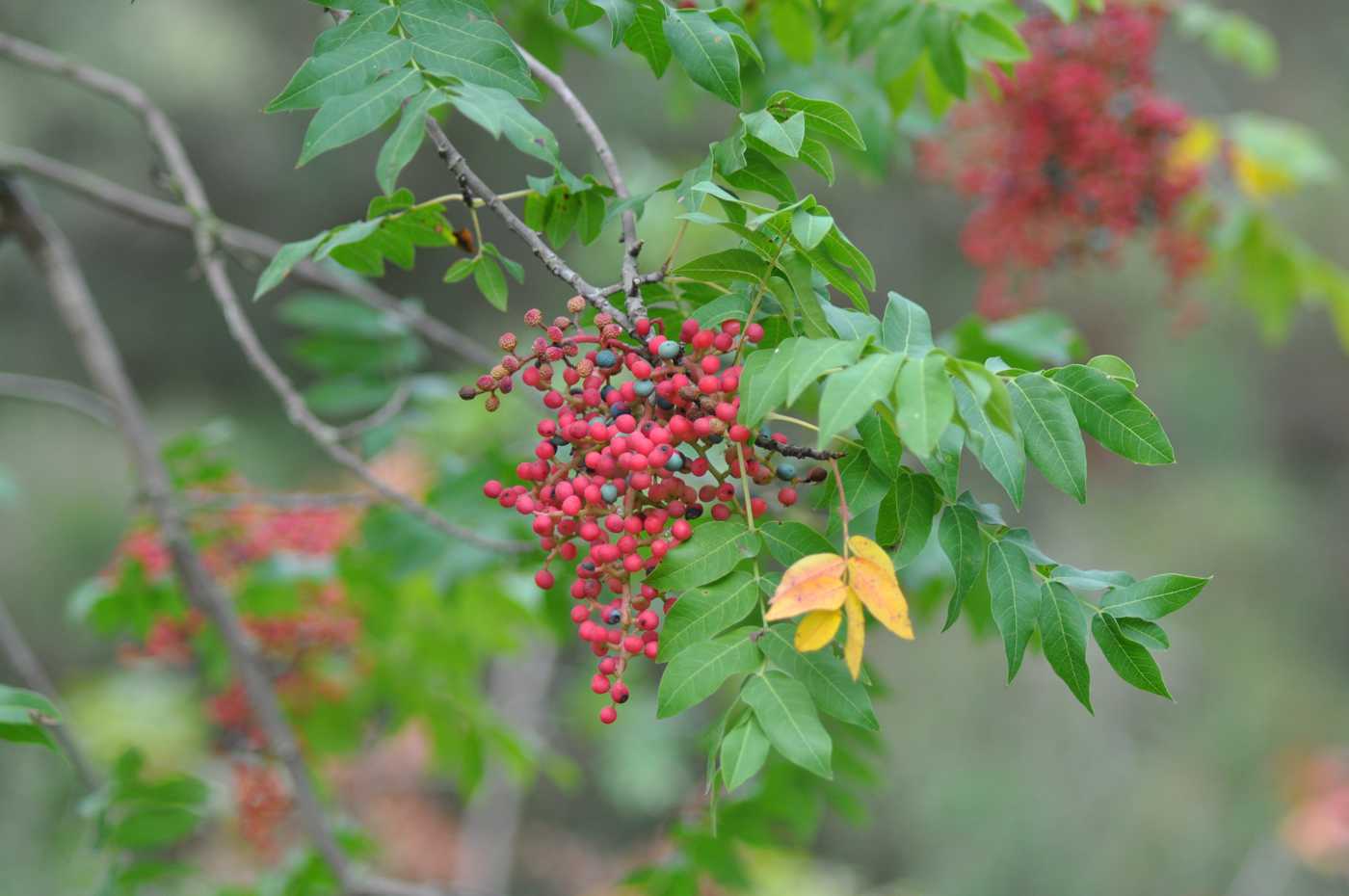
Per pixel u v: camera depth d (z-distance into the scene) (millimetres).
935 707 13219
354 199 16219
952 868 12453
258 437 15641
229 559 4980
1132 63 5211
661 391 2266
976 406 2270
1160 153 5258
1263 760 12750
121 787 3898
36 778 7789
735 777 2115
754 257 2389
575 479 2299
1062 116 5145
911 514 2328
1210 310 14477
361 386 4824
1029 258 5488
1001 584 2330
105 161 15578
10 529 14078
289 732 4488
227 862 6172
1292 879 11656
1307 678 13617
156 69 15062
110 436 15352
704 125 14250
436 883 8719
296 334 16203
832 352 2078
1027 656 12641
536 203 2822
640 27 2676
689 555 2270
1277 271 5742
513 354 2348
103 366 4875
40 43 14898
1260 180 5719
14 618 13781
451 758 5320
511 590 5051
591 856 10906
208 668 5113
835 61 4812
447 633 5137
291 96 2281
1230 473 15102
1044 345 4688
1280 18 16031
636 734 7953
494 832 9078
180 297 16203
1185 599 2311
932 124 5156
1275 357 15648
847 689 2195
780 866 6871
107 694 7930
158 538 4785
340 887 4367
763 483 2389
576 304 2383
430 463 5613
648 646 2268
